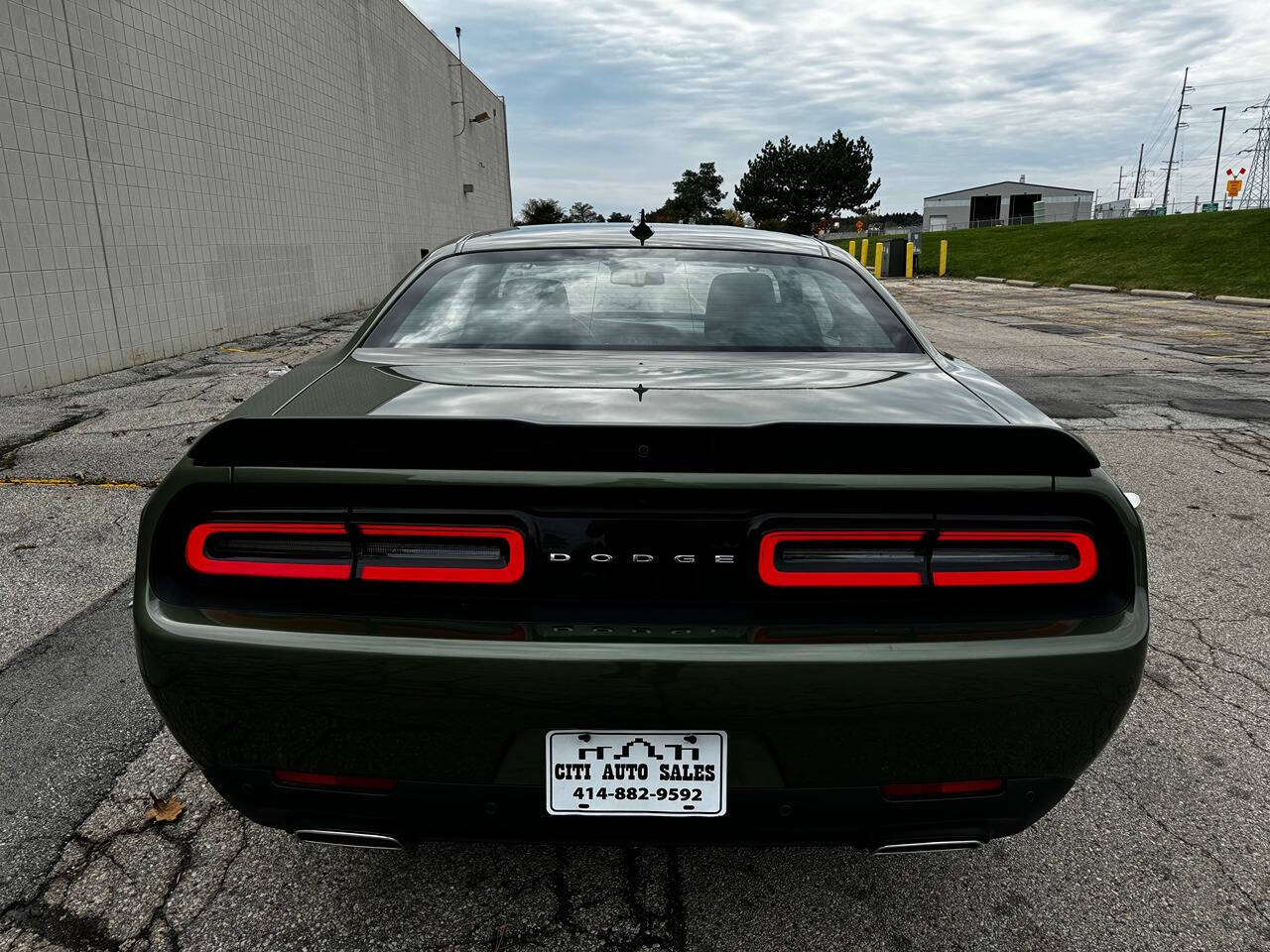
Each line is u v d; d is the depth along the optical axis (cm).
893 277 2794
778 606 147
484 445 144
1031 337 1204
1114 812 223
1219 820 220
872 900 191
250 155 1148
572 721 142
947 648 143
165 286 943
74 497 465
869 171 7669
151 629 147
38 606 333
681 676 140
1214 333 1241
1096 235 2839
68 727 251
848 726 143
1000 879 199
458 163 2302
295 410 161
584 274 242
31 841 204
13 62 721
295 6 1295
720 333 217
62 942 175
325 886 192
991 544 148
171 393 740
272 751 149
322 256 1402
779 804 147
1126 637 148
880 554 146
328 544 147
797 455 144
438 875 197
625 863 202
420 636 143
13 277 724
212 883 192
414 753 146
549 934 179
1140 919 186
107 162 844
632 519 145
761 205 7719
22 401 706
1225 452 589
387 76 1719
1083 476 150
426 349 211
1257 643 318
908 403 171
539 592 146
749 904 189
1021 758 149
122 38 866
